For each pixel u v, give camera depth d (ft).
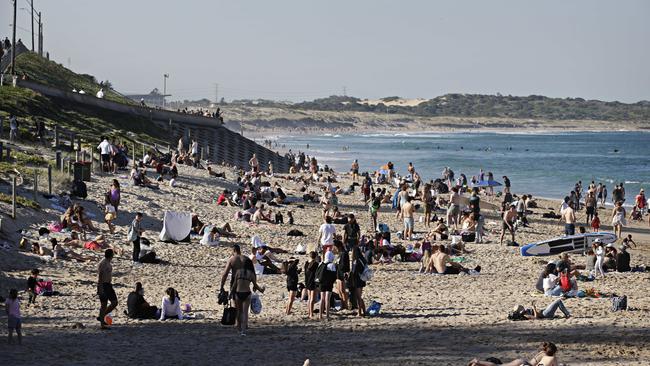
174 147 614.34
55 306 168.35
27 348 131.44
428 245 232.94
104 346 136.05
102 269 148.36
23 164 344.28
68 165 346.74
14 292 133.28
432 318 165.78
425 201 334.03
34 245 216.95
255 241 249.14
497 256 268.21
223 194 352.49
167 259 234.58
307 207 385.29
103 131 546.67
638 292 206.39
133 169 360.28
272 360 129.18
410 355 132.16
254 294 155.63
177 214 259.80
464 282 217.77
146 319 160.97
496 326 156.87
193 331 150.00
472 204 302.25
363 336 147.54
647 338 144.56
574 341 141.90
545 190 655.76
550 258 265.34
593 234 273.54
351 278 167.73
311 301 164.35
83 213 253.44
